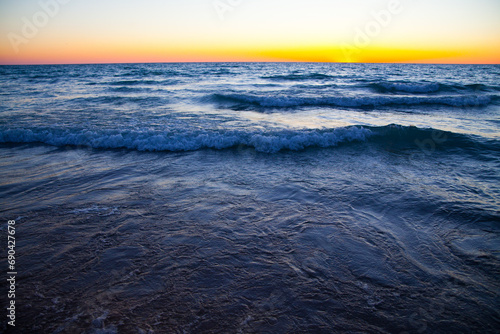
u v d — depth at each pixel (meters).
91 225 3.44
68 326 2.02
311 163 5.90
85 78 26.98
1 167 5.45
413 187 4.60
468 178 4.96
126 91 16.73
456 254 2.95
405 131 7.56
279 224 3.50
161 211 3.81
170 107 11.68
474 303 2.30
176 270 2.65
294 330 2.03
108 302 2.26
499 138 7.06
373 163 5.86
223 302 2.28
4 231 3.28
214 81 23.38
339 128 7.53
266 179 5.00
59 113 9.98
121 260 2.79
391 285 2.50
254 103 12.88
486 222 3.53
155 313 2.15
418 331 2.04
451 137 7.20
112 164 5.72
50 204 3.97
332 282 2.52
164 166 5.66
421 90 17.39
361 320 2.12
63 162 5.80
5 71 41.44
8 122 8.41
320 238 3.21
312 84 20.80
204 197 4.25
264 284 2.48
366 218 3.66
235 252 2.94
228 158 6.19
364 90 17.45
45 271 2.62
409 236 3.27
